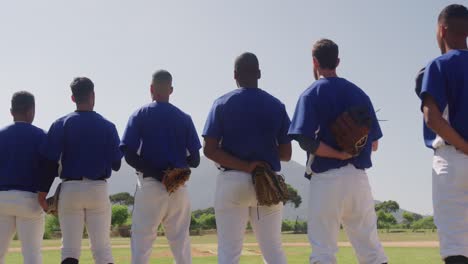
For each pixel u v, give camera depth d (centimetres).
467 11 436
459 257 402
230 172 529
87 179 619
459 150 408
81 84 636
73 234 621
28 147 643
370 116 459
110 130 639
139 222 608
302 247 1720
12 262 1145
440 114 407
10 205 629
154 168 603
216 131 532
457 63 416
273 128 540
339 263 1077
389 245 1877
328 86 479
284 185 524
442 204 414
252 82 546
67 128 619
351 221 477
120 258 1252
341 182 462
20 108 655
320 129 475
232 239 530
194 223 5019
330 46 489
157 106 618
